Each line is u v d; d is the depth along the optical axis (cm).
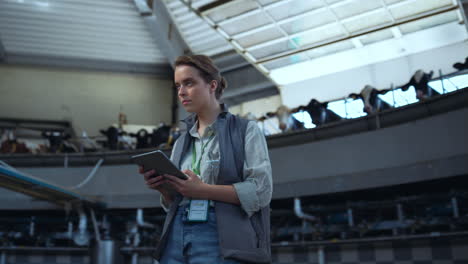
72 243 808
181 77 138
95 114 1505
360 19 898
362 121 644
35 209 820
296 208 668
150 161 117
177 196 130
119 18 1328
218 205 122
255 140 133
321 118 724
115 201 812
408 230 598
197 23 1230
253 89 1342
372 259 604
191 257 120
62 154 873
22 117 1455
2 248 788
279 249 696
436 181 569
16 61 1491
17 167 880
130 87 1552
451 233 514
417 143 567
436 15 908
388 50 1068
